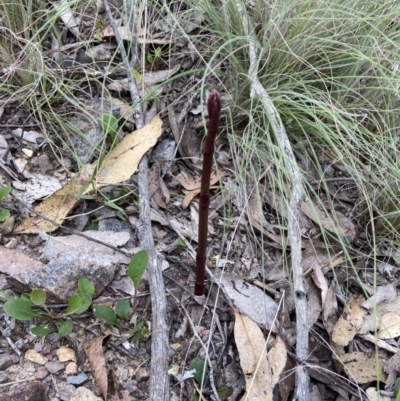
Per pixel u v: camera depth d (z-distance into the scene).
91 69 0.54
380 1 0.53
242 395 0.38
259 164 0.48
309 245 0.46
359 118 0.52
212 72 0.50
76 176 0.44
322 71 0.53
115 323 0.38
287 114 0.50
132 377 0.37
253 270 0.44
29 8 0.52
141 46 0.55
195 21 0.57
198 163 0.50
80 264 0.39
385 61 0.51
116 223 0.45
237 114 0.51
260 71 0.51
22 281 0.38
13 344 0.37
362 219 0.49
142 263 0.39
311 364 0.40
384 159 0.46
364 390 0.40
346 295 0.45
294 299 0.40
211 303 0.41
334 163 0.52
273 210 0.48
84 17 0.57
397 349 0.42
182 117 0.52
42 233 0.43
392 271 0.47
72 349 0.38
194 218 0.47
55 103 0.51
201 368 0.38
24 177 0.46
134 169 0.46
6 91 0.51
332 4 0.49
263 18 0.55
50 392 0.36
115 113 0.50
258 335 0.39
